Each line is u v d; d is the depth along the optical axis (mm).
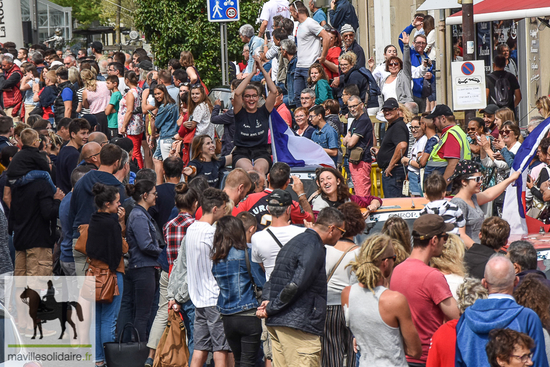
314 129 20703
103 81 28344
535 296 8812
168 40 37125
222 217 11828
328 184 13805
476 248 10680
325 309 10453
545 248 12609
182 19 36750
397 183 19125
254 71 17594
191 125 20875
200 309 12336
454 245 10102
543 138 15617
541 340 8000
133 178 18234
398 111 19312
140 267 13789
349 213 11469
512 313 8031
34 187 15531
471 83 16391
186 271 12703
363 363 9125
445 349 8477
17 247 15734
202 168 16828
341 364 11406
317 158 18328
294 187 13594
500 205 17094
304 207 13539
